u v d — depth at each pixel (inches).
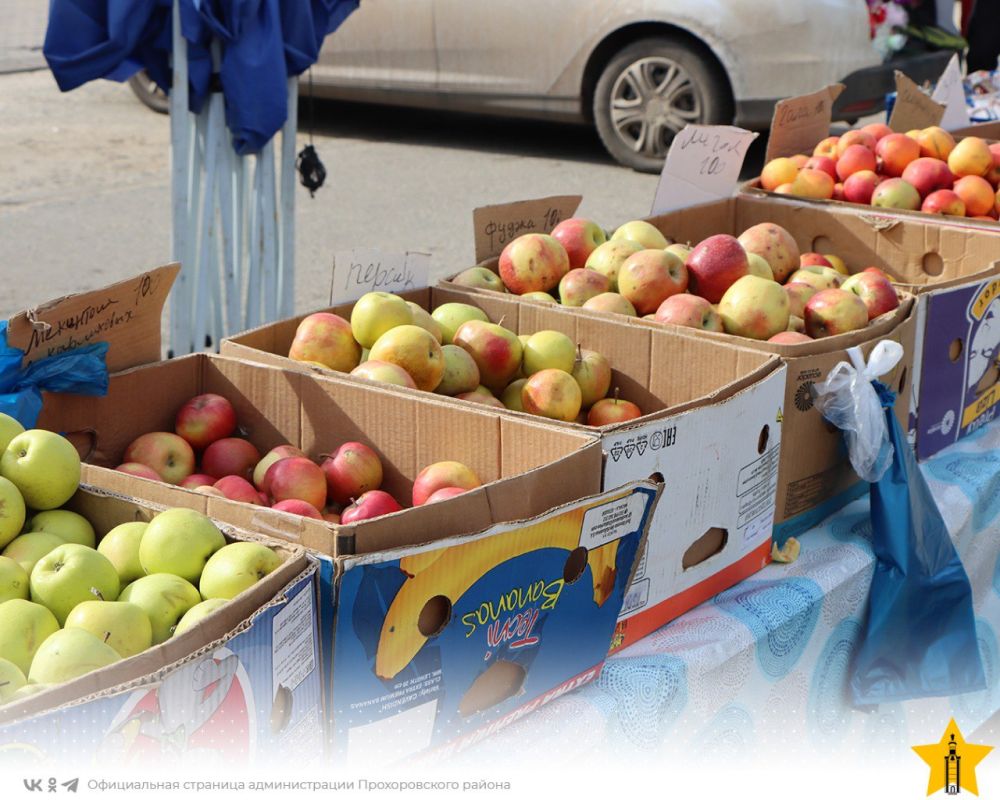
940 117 170.1
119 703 46.8
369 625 57.6
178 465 85.9
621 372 97.7
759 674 82.4
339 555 57.6
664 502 77.0
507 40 337.7
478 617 62.2
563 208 124.0
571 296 105.3
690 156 133.5
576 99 338.6
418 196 317.1
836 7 311.1
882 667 94.1
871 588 94.0
